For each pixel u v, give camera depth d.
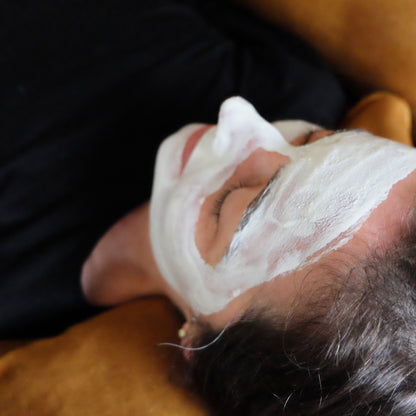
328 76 1.04
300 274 0.52
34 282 0.76
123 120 0.86
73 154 0.81
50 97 0.82
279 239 0.54
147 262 0.76
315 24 1.06
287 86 0.98
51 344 0.67
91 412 0.59
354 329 0.50
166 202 0.68
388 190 0.51
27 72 0.82
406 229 0.50
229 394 0.62
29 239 0.77
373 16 0.98
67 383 0.62
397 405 0.50
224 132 0.64
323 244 0.51
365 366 0.50
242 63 1.00
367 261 0.50
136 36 0.92
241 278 0.57
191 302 0.64
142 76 0.90
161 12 0.96
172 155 0.71
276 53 1.03
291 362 0.54
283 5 1.07
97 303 0.81
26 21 0.84
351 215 0.51
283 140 0.63
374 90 1.08
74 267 0.78
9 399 0.60
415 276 0.49
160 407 0.61
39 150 0.79
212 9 1.14
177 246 0.64
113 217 0.82
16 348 0.67
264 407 0.58
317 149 0.58
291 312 0.54
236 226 0.57
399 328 0.49
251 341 0.58
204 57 0.97
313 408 0.53
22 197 0.78
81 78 0.85
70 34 0.87
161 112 0.89
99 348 0.66
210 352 0.63
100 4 0.91
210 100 0.94
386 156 0.55
